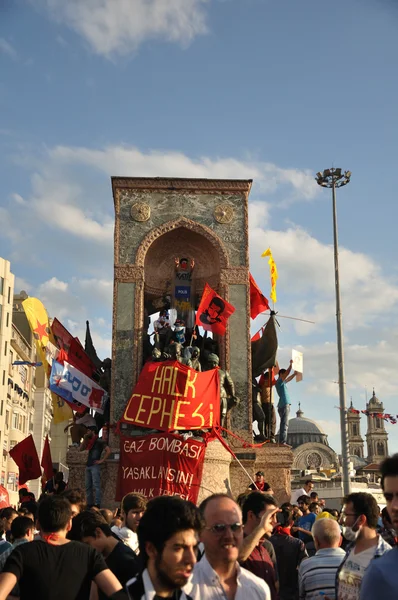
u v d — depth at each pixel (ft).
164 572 20.47
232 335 110.22
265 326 113.80
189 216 114.83
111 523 50.75
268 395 112.57
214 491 96.07
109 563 32.30
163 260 117.91
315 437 405.39
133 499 39.83
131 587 21.04
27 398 307.78
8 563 26.05
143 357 110.42
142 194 115.44
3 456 269.23
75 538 32.91
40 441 317.22
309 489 93.71
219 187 115.96
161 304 117.50
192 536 20.70
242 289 112.16
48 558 26.27
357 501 30.83
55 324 110.11
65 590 25.96
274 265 116.88
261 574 32.91
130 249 113.09
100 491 101.04
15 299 325.83
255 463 105.50
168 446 92.79
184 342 107.34
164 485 91.30
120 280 111.55
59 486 93.30
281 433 109.91
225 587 23.56
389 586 18.66
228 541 23.39
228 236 114.52
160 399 96.17
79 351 111.75
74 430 110.01
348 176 142.41
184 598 21.49
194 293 116.67
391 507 19.94
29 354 313.32
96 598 28.94
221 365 109.60
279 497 103.96
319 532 33.94
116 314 110.01
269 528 30.68
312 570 33.01
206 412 96.94
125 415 96.02
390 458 20.39
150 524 20.70
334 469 326.44
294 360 110.73
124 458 93.76
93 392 106.93
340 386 129.39
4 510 48.67
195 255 117.91
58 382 105.09
